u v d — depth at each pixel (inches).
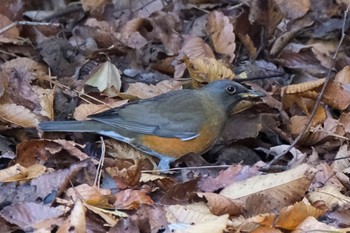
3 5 573.6
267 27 531.5
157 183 397.7
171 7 586.9
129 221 343.9
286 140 460.1
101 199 365.7
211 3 603.8
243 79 482.0
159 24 552.1
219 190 392.2
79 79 494.0
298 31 562.6
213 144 433.1
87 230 350.0
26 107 451.8
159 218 356.2
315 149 454.6
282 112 472.1
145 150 424.5
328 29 576.7
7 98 444.8
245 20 538.0
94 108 455.5
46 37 540.4
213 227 341.1
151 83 495.8
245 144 451.5
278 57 543.5
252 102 464.4
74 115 450.3
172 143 419.5
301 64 541.3
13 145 429.1
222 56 535.8
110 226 350.3
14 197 372.5
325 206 382.3
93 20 564.4
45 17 578.2
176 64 512.1
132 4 587.5
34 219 351.6
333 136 454.9
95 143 430.9
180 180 408.5
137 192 377.7
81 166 390.0
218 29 540.4
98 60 520.1
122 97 472.1
